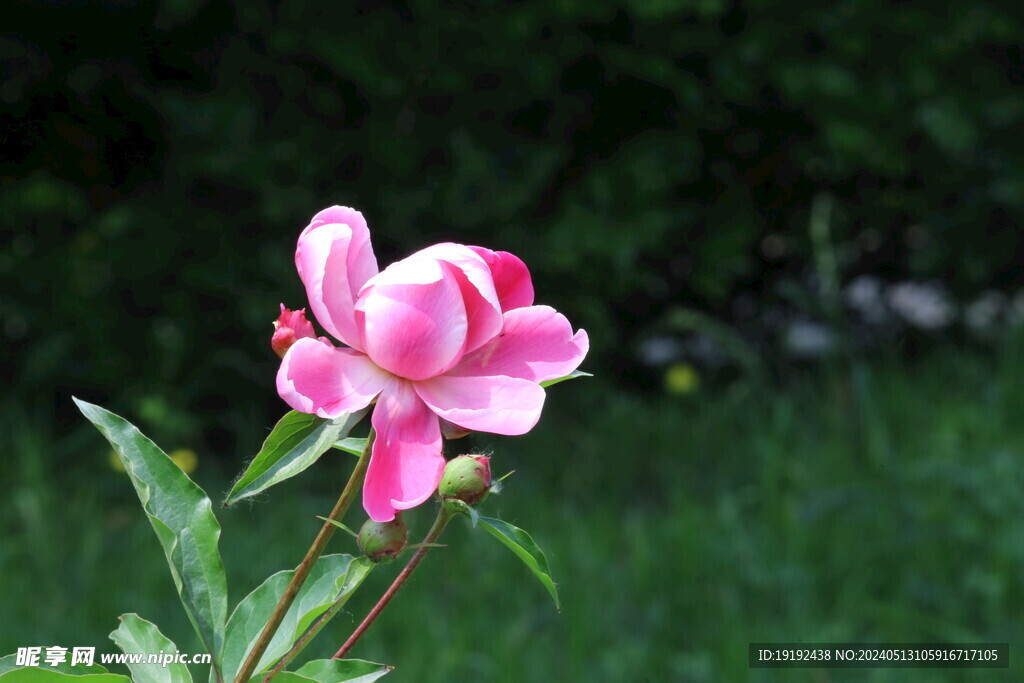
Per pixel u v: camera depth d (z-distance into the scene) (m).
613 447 5.54
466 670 3.68
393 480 1.28
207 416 5.90
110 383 5.73
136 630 1.50
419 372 1.31
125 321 5.75
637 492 5.32
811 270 6.71
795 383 5.96
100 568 4.30
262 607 1.54
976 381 5.75
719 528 4.60
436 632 3.86
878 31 5.96
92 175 6.06
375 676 1.40
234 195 5.89
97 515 4.77
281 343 1.38
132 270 5.62
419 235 5.98
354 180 6.04
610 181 5.87
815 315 6.44
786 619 4.07
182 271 5.68
